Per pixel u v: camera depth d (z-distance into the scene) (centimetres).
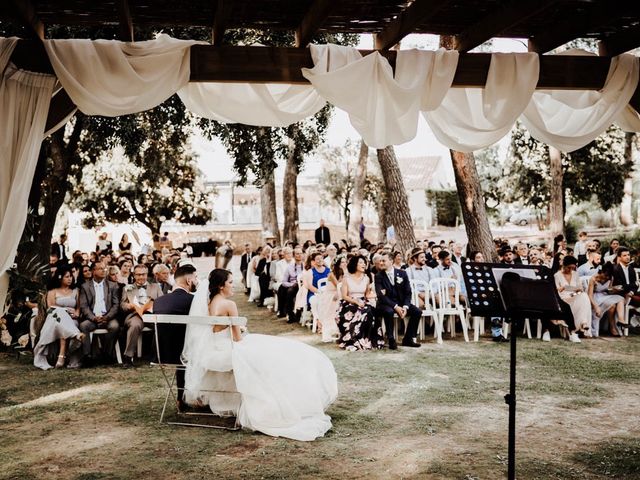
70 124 1391
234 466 430
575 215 2595
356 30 623
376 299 891
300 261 1202
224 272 540
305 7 564
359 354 833
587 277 1043
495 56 629
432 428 515
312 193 4612
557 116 699
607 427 520
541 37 643
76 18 579
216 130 1166
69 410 572
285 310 1204
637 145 2450
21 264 629
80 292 790
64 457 450
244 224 3516
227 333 531
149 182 2370
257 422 502
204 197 2708
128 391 639
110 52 565
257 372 508
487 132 640
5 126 549
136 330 773
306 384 516
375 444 476
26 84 561
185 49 586
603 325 1003
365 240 1504
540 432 506
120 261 1048
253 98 634
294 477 410
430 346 891
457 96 657
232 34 1089
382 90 596
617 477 411
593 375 707
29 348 859
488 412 563
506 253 1139
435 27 620
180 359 543
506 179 2525
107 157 2347
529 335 952
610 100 655
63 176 989
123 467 429
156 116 1087
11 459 446
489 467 427
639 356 814
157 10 569
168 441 484
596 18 554
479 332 997
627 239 2150
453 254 1202
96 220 2622
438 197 3494
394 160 1345
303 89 644
